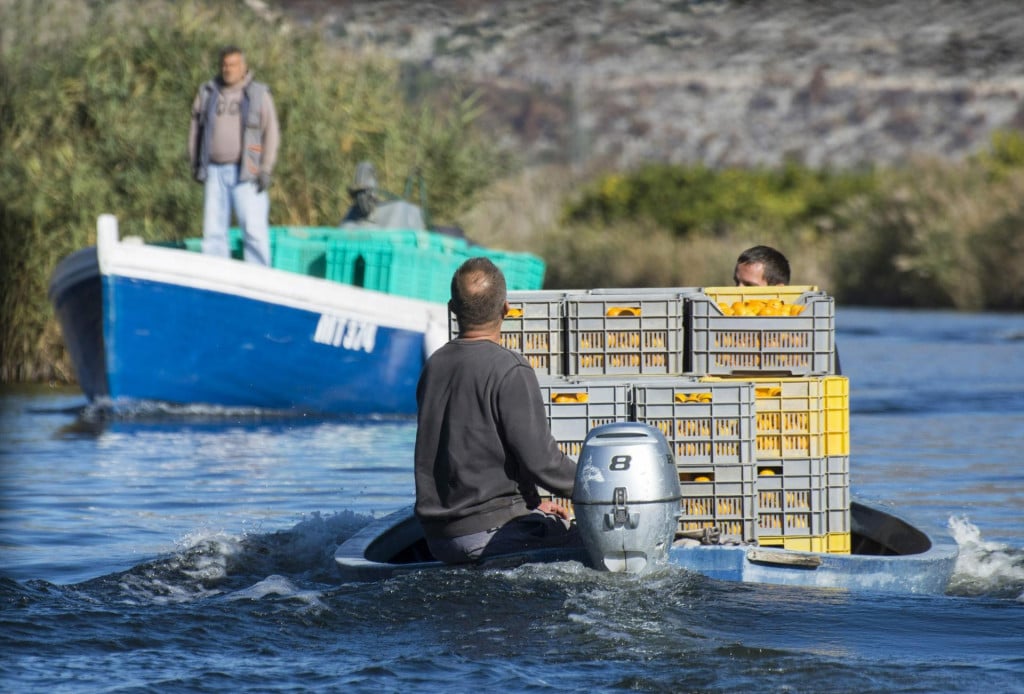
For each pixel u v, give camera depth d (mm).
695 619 18594
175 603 20438
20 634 18219
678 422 21906
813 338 22688
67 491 32625
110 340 45406
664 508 19656
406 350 47844
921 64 179625
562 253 131125
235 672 16719
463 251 49688
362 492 32625
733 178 147125
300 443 41219
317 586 21500
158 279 45094
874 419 48125
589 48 174125
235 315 45906
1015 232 112000
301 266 49375
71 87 60406
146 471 35656
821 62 180625
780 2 169125
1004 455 39312
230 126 46656
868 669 16750
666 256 127125
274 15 66062
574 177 157500
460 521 21078
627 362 22875
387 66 67688
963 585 22109
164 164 59219
